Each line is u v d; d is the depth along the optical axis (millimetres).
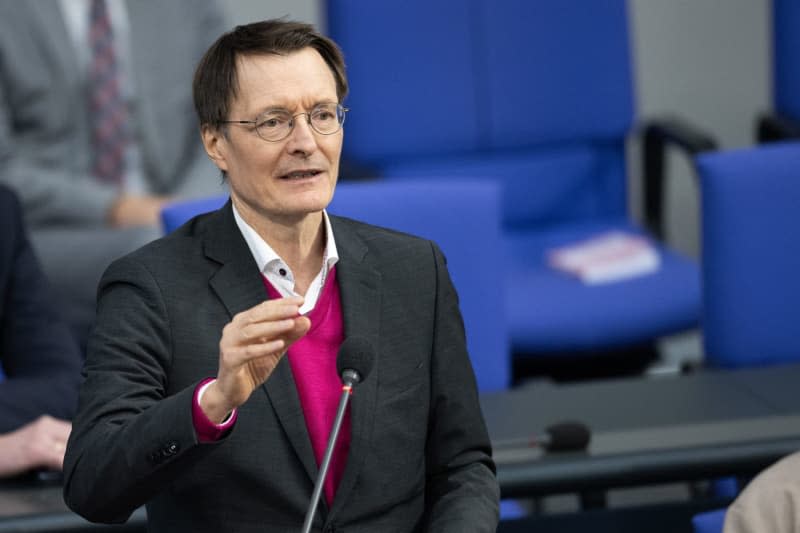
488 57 10258
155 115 10273
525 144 10492
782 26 10719
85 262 8711
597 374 10227
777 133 10633
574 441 5789
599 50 10453
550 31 10352
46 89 10031
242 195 4555
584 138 10602
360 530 4551
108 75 10172
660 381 6715
